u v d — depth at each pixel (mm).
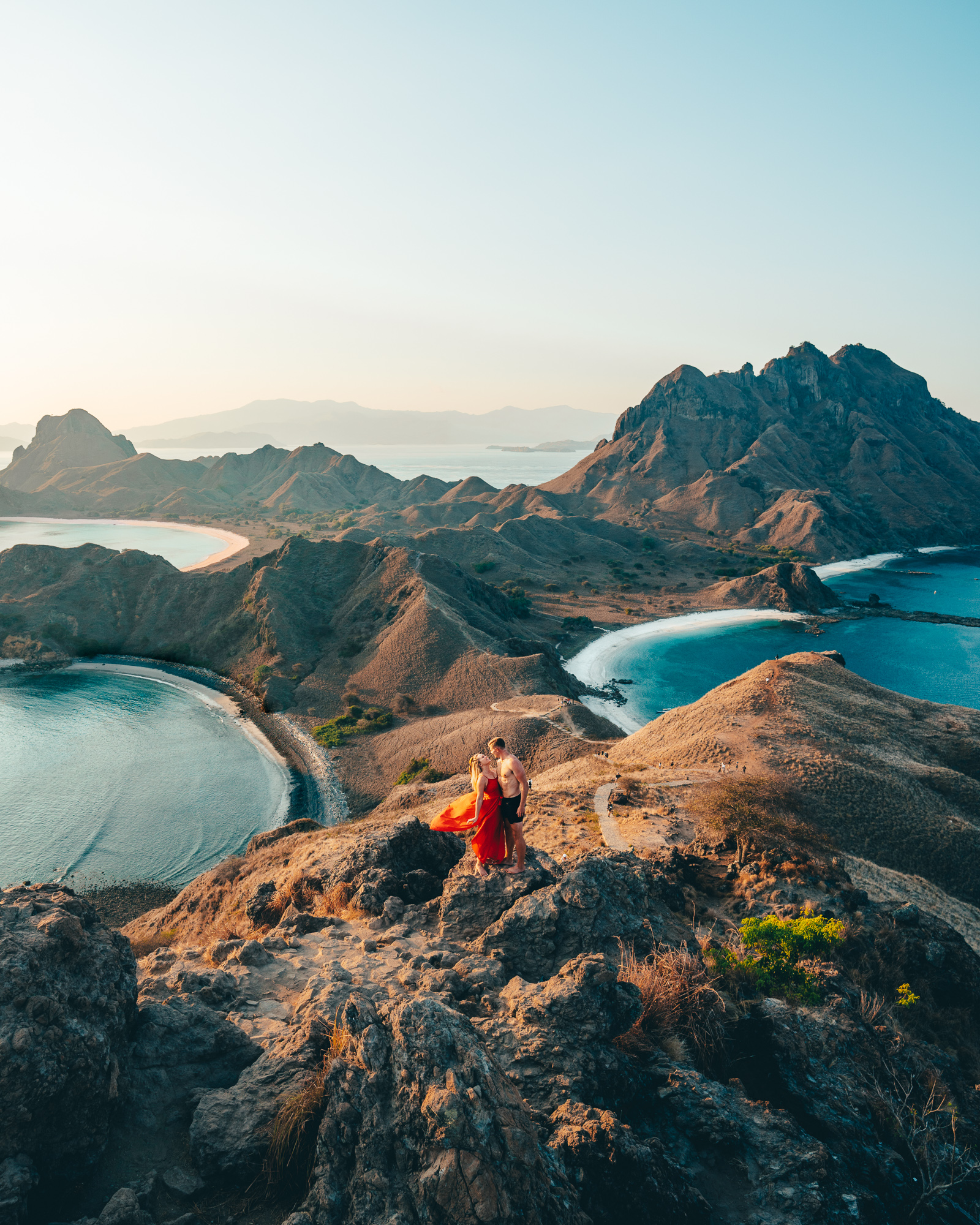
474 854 10469
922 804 42875
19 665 137375
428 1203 4258
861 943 15320
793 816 37500
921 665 147875
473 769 10133
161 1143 5426
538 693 101062
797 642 164375
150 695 122250
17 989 5207
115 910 62656
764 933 11984
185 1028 6500
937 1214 5992
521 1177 4348
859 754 49406
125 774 90625
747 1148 5840
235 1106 5488
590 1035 6430
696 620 183875
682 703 124188
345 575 155750
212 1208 4875
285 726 104750
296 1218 4496
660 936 10031
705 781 38969
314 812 79562
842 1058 8195
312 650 133750
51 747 99688
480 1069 4875
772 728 53531
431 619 122750
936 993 14805
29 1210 4766
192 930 22609
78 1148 5008
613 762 51844
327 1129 4863
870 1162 6262
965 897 36781
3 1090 4758
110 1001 5871
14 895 6434
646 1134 5777
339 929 10609
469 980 7875
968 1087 8836
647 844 23953
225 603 153000
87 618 153125
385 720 101312
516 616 174000
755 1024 7758
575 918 8750
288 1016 7590
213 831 76062
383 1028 5410
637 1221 4758
